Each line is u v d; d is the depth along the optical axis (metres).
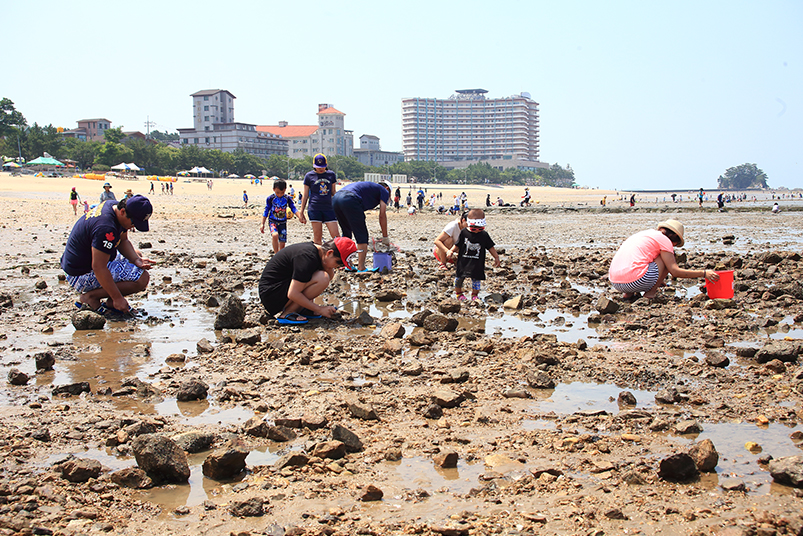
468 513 2.84
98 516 2.83
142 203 7.09
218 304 7.95
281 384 4.80
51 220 24.69
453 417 4.12
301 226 24.11
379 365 5.33
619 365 5.27
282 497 3.02
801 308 7.75
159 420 3.94
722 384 4.75
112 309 7.28
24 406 4.24
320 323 6.94
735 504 2.91
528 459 3.44
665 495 3.01
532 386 4.76
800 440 3.68
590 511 2.82
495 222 31.66
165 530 2.71
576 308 8.02
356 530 2.70
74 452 3.53
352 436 3.60
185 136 196.88
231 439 3.41
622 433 3.81
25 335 6.25
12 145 134.62
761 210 41.16
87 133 198.00
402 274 10.67
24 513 2.79
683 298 8.51
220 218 30.08
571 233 22.72
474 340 6.25
